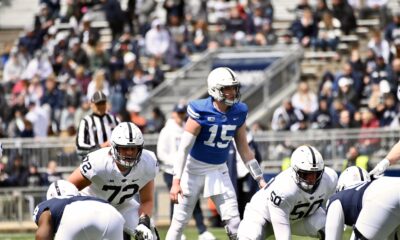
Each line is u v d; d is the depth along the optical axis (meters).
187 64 64.19
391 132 49.16
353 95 54.72
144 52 65.00
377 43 59.34
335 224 24.77
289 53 61.50
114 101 57.59
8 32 75.56
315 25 64.25
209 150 29.53
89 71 62.00
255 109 59.88
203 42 65.19
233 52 62.31
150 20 68.00
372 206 24.03
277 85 60.41
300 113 53.12
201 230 37.78
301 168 25.98
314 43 63.78
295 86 60.94
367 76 55.84
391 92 53.25
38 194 48.44
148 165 26.73
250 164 29.78
